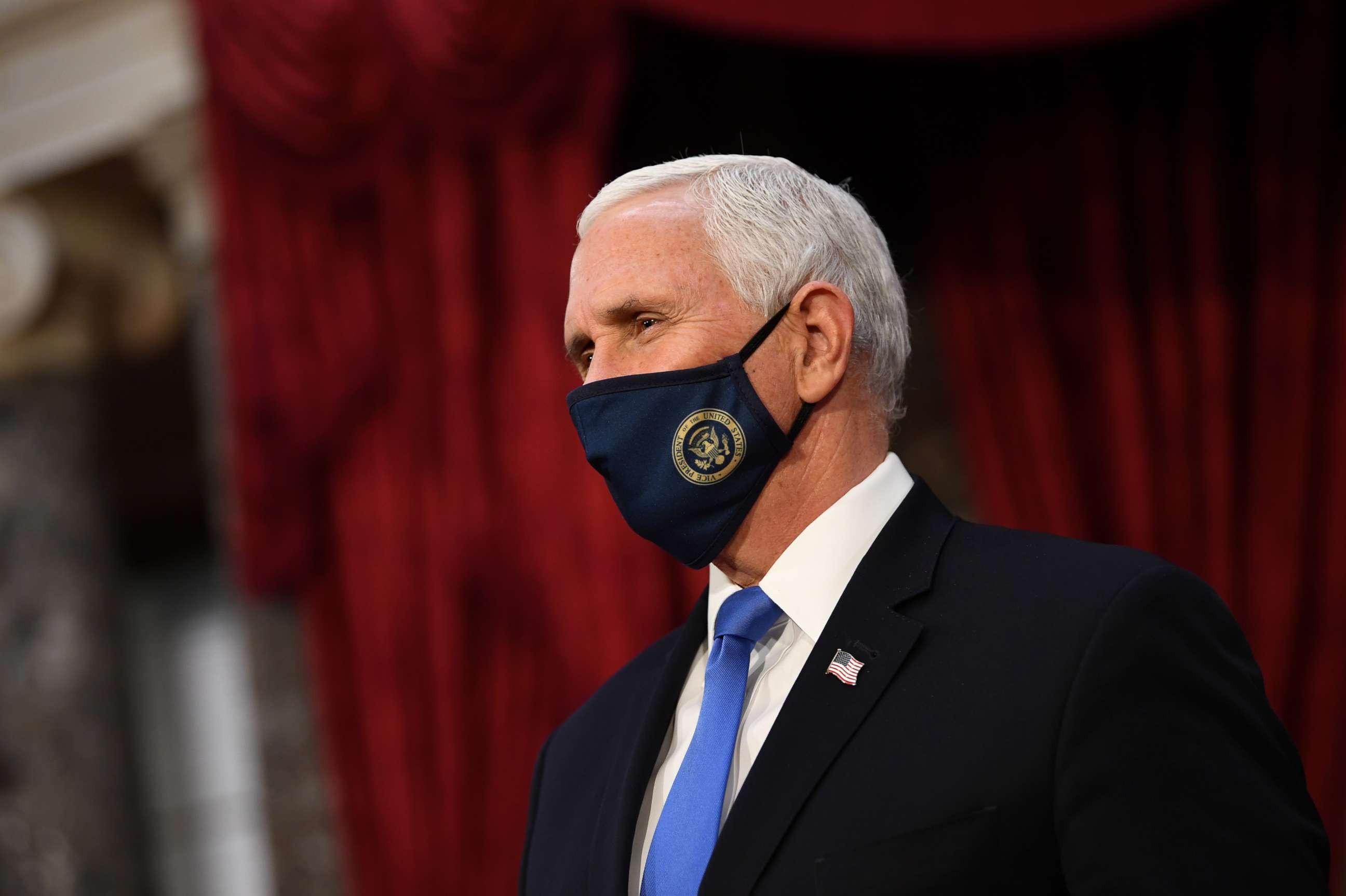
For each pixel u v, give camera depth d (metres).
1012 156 20.17
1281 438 18.83
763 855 4.64
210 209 23.42
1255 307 19.31
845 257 5.84
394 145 19.59
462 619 19.08
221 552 27.94
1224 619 4.91
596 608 18.45
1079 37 17.80
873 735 4.77
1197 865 4.26
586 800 5.73
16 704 23.31
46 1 24.09
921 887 4.43
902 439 20.22
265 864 26.33
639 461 5.52
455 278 19.44
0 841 22.88
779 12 17.83
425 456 19.62
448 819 18.70
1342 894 17.42
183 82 23.55
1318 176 19.30
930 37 17.84
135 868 23.41
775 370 5.59
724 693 5.31
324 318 19.86
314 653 19.61
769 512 5.59
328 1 19.41
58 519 24.08
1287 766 4.66
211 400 22.94
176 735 28.41
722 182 5.83
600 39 18.86
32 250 24.66
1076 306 19.77
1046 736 4.55
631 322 5.69
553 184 19.12
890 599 5.14
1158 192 19.73
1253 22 19.77
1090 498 19.34
